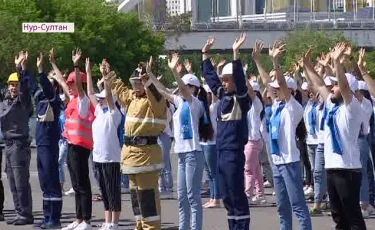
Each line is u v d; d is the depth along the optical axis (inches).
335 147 639.8
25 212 880.9
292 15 5664.4
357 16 5541.3
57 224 853.8
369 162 924.6
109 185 796.6
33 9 3221.0
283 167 679.7
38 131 847.1
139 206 707.4
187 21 4817.9
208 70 695.1
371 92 740.7
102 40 3425.2
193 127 724.0
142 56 3678.6
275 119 684.7
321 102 882.1
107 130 789.2
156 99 694.5
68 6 3371.1
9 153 874.1
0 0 3152.1
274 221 892.6
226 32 4690.0
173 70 727.1
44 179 848.9
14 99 869.2
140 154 697.6
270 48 689.6
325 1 6008.9
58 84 864.3
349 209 639.8
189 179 722.8
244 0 6668.3
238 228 665.0
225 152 661.9
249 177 1023.0
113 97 786.8
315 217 918.4
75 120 811.4
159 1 5290.4
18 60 861.8
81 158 811.4
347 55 664.4
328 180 650.8
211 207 999.6
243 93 657.6
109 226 803.4
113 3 3710.6
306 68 690.8
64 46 3021.7
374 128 901.8
